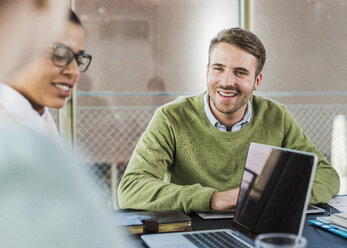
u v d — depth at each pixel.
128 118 4.16
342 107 4.59
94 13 4.12
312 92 4.51
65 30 0.26
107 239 0.23
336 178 1.66
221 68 1.68
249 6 3.21
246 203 1.12
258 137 1.80
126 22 4.23
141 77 4.31
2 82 0.24
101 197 0.25
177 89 4.36
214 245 1.00
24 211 0.21
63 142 0.26
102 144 4.02
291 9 4.48
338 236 1.13
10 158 0.22
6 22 0.24
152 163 1.66
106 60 4.19
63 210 0.22
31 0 0.24
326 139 4.54
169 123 1.75
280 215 0.96
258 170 1.11
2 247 0.21
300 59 4.55
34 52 0.24
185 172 1.77
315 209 1.40
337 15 4.59
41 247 0.21
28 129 0.25
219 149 1.75
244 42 1.66
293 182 0.95
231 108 1.70
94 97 4.04
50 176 0.23
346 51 4.62
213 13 4.05
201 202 1.33
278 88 4.49
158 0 4.23
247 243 1.02
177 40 4.32
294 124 1.90
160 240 1.05
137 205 1.45
